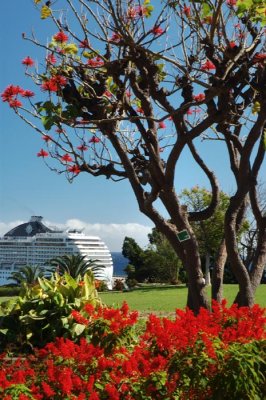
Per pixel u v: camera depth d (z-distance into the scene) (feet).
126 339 19.19
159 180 27.35
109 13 28.63
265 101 25.93
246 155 26.78
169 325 15.92
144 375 14.29
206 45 26.89
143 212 28.68
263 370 13.92
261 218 29.01
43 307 31.96
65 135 31.65
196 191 113.09
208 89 26.73
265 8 23.66
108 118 28.89
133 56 28.14
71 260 103.40
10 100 29.45
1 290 115.34
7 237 211.82
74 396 14.10
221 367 13.64
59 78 28.63
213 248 112.78
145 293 86.02
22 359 27.73
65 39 29.99
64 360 16.35
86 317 30.66
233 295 70.85
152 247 167.12
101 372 15.47
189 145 31.27
